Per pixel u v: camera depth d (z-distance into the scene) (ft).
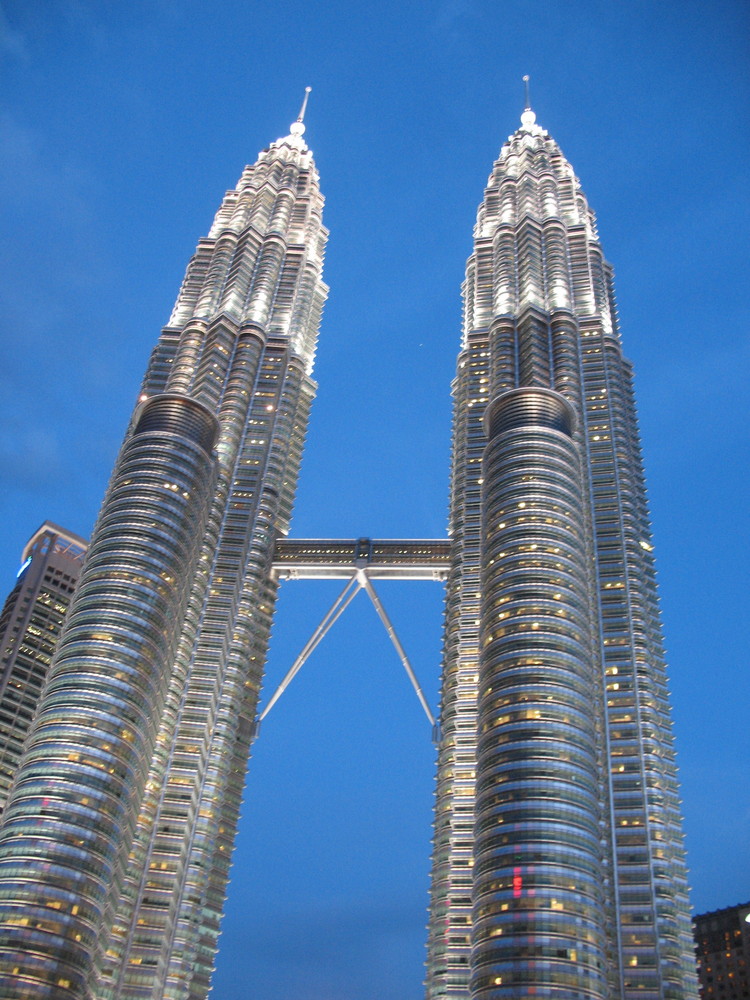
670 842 526.98
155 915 525.34
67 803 476.54
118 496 618.44
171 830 560.20
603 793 544.62
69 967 433.48
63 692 520.42
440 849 559.79
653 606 645.51
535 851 450.30
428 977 514.68
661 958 479.00
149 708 534.78
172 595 581.12
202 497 643.04
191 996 555.28
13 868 451.12
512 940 423.64
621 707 580.71
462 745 597.52
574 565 586.04
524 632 542.98
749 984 651.66
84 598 566.77
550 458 637.71
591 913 435.12
